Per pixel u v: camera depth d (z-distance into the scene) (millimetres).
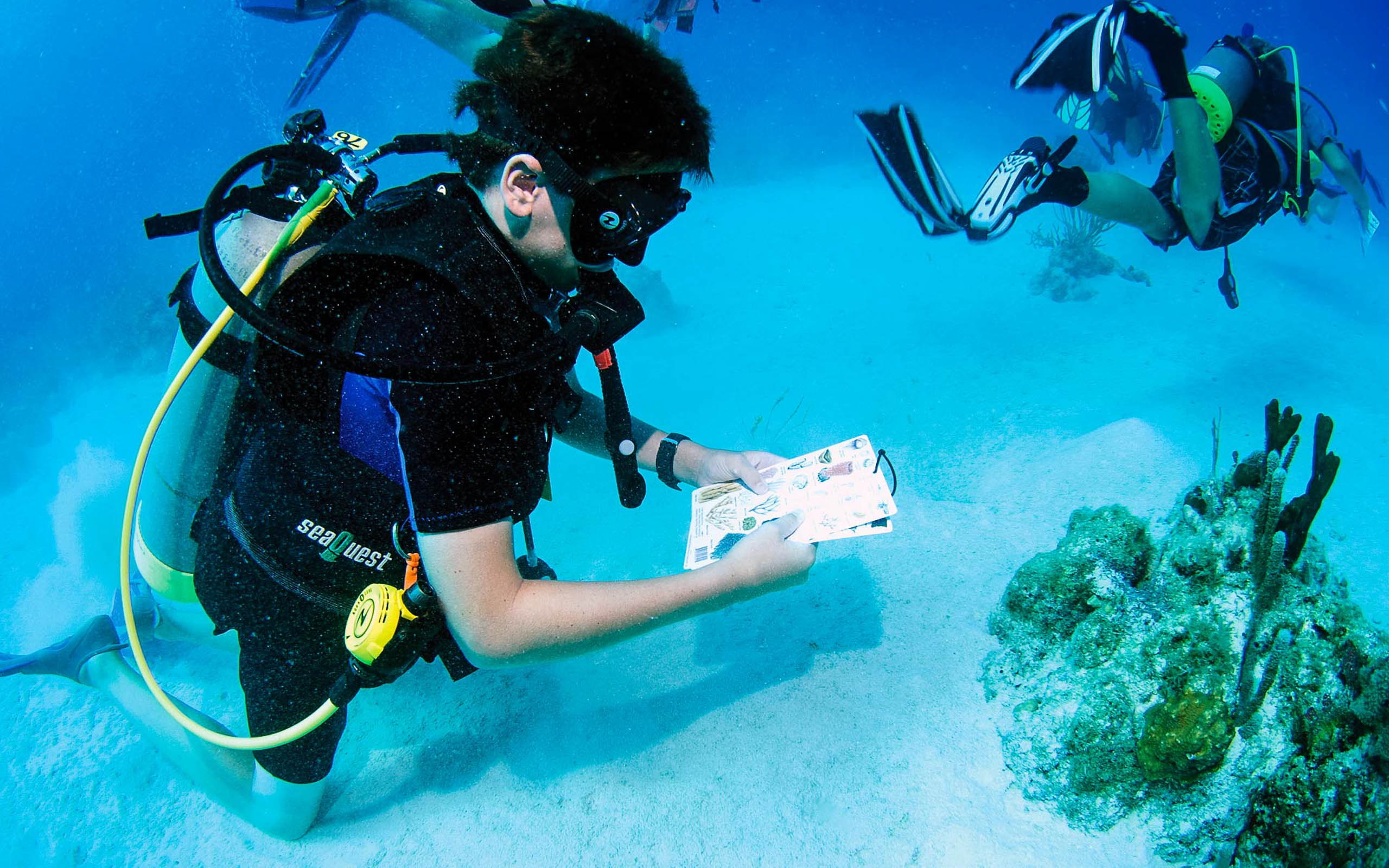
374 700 2988
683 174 1421
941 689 2346
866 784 2146
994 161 14164
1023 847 1900
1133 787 1896
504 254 1372
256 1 3105
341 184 1604
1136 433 3918
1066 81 3537
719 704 2527
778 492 2133
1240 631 1929
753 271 10102
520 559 2307
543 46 1255
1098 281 8109
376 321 1286
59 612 4883
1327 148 4191
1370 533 3744
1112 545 2227
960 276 8961
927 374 6547
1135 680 1982
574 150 1258
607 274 1515
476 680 2967
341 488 1567
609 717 2611
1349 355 5945
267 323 1149
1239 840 1808
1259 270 8180
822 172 14430
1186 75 3598
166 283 12750
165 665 3572
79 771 3123
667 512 4293
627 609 1498
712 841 2131
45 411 9516
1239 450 4738
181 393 1866
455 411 1243
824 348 7414
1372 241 9078
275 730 2061
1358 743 1756
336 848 2432
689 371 7305
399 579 1753
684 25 5566
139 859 2658
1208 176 3682
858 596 2824
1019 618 2354
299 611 1791
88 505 6414
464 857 2279
